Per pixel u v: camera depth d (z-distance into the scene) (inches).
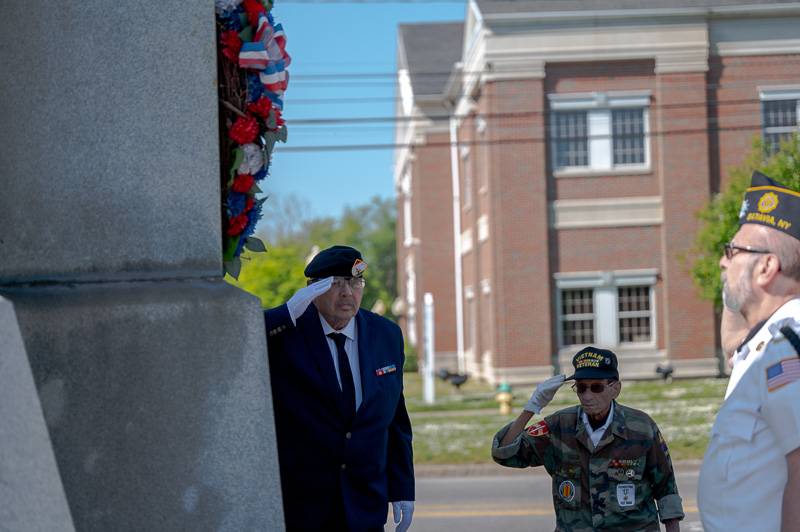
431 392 1027.9
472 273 1369.3
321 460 177.8
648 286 1159.6
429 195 1573.6
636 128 1159.0
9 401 116.3
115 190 131.2
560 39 1148.5
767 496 116.7
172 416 127.8
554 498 193.3
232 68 145.5
